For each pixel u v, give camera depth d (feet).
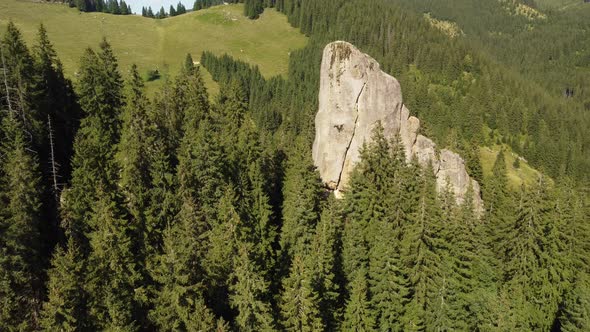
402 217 166.61
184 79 240.12
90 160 159.94
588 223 204.23
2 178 145.28
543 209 176.24
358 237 164.45
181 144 182.39
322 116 209.67
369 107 205.98
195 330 118.52
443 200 175.83
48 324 120.67
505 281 174.81
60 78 219.61
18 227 138.62
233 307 135.23
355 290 144.77
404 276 156.76
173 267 128.57
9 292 132.36
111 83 218.38
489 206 229.45
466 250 164.76
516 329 153.07
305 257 150.20
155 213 160.86
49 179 181.16
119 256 134.41
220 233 144.05
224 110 230.07
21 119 183.32
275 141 261.24
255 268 131.95
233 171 180.86
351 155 205.57
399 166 191.01
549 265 172.24
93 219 144.05
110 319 129.39
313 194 173.47
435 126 536.42
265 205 175.01
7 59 185.88
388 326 152.35
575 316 161.79
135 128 171.94
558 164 563.89
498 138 610.65
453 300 155.02
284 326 132.87
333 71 205.57
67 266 125.29
